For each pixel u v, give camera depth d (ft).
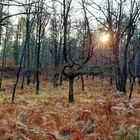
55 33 140.46
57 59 150.82
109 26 75.87
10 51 266.57
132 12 73.36
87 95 85.97
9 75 188.24
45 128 34.94
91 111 43.93
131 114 39.50
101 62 76.54
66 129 34.78
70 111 46.24
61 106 57.26
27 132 31.78
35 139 30.78
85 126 35.42
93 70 74.54
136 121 34.40
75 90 112.98
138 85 147.74
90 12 76.13
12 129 32.37
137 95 85.76
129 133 29.55
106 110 43.73
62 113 44.80
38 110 48.26
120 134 30.35
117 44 75.36
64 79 173.27
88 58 73.31
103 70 75.36
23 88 131.64
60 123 38.09
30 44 196.75
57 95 86.48
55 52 155.02
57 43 156.97
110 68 76.54
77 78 176.76
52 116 40.81
